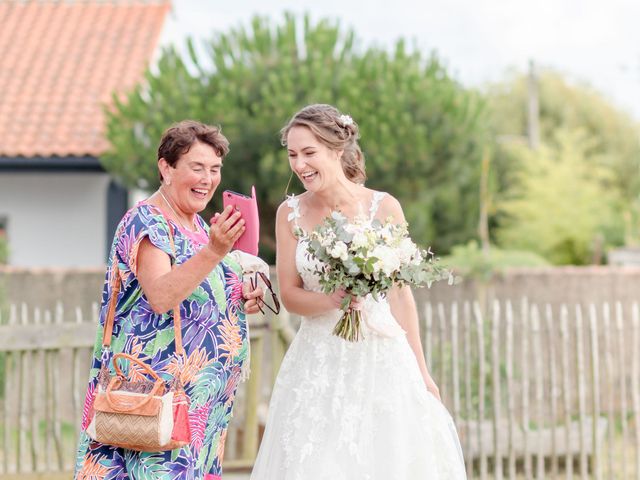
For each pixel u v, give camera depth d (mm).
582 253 22828
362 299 4273
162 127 12234
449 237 13977
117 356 3834
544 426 8930
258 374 7105
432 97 12453
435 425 4375
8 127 15031
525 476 7871
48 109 15492
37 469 7418
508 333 8016
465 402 7984
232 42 12930
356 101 12148
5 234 14844
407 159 12172
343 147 4273
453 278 4199
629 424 10055
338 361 4258
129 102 12867
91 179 14812
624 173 32969
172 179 3979
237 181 12195
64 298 11695
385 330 4273
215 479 4129
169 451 3846
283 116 11867
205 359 3951
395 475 4207
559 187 23172
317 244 4086
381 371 4281
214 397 4012
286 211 4422
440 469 4367
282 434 4258
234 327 4086
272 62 12672
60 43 17297
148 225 3869
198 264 3727
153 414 3709
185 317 3914
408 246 4125
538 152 25328
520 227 23078
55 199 14820
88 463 3922
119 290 3945
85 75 16359
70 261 14805
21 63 16781
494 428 7770
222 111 11961
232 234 3689
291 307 4312
